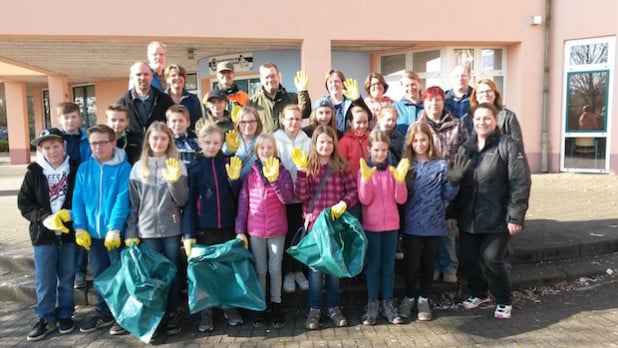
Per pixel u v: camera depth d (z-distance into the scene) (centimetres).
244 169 405
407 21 997
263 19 938
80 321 406
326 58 971
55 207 378
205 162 385
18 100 1744
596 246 527
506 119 423
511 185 373
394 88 1213
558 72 1056
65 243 386
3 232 597
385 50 1209
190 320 407
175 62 1418
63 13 872
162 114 458
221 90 511
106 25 887
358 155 425
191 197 378
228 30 927
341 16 967
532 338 357
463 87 478
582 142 1049
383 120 419
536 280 461
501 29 1038
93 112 2067
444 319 395
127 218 374
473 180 384
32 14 864
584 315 396
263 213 381
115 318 359
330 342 359
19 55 1223
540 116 1079
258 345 357
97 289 366
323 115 429
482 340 356
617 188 847
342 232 378
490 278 393
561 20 1042
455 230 447
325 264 355
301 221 425
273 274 390
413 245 395
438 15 1008
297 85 486
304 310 423
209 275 366
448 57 1097
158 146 369
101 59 1321
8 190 1021
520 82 1065
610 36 995
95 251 386
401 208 407
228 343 362
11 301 453
